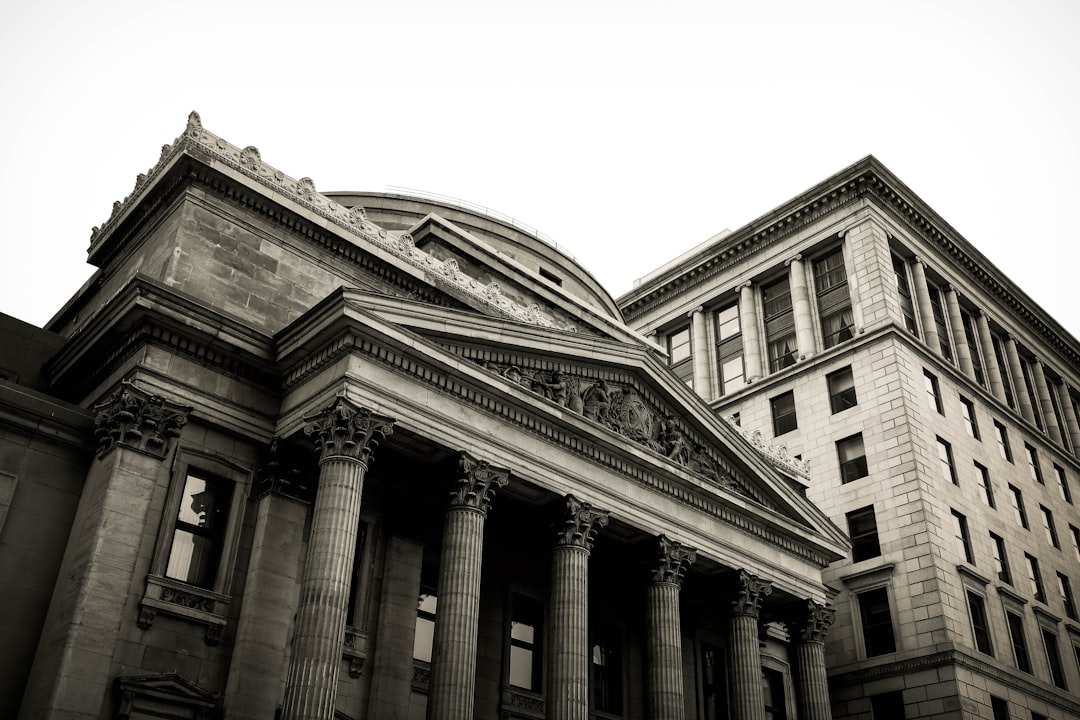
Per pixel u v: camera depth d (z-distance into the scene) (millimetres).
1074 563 65750
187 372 30219
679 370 74562
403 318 30172
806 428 61219
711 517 38875
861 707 51969
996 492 60844
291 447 30719
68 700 24438
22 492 28344
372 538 32594
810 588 42500
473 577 29484
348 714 29703
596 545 37938
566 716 30406
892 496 55062
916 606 51719
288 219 36375
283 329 30953
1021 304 74750
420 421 29828
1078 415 81375
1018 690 52625
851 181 65625
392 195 55000
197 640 27750
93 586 25891
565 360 35281
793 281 67688
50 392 34500
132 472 27875
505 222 56625
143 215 37344
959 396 62469
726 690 44000
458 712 27547
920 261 66938
